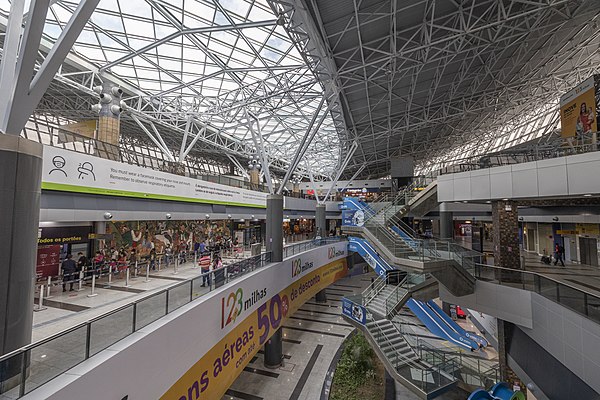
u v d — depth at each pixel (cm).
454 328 2605
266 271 1590
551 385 1184
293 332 2388
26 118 533
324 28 1367
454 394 1375
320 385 1627
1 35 1562
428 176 2473
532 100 3212
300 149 1889
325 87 1878
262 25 1374
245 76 2352
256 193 3034
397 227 2214
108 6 1546
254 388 1596
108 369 594
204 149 4200
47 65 532
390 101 2380
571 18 1642
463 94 2686
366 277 4241
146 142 3881
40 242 1438
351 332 2345
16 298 507
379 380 1708
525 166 1375
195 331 934
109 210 1381
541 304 1238
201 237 2692
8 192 498
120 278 1391
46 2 492
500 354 1565
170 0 1468
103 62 2016
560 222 2461
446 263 1517
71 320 836
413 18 1462
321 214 3981
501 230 1616
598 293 1251
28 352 475
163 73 2236
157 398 748
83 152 1309
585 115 1334
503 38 1673
